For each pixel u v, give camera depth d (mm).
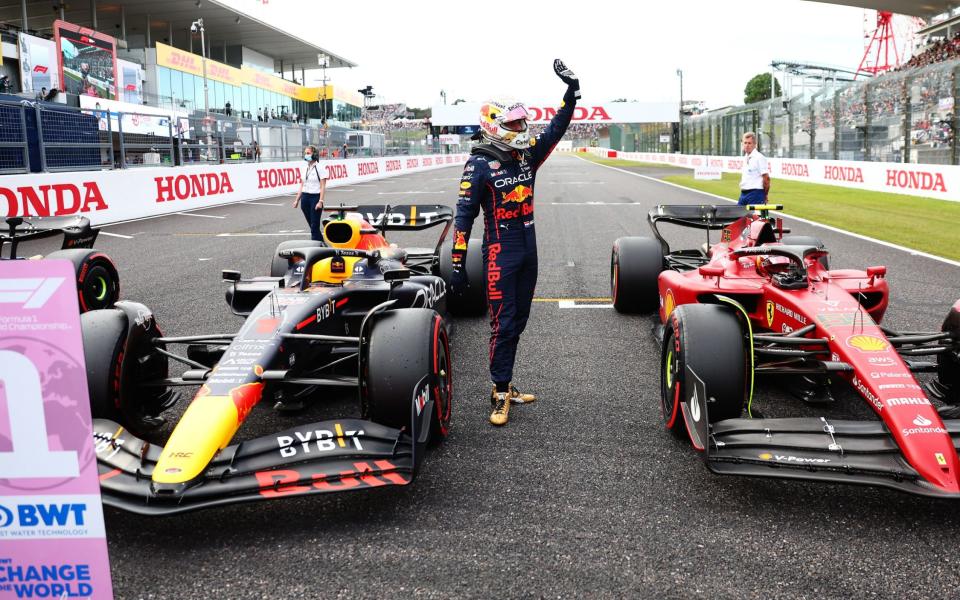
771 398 4609
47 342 1807
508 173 4215
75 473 1851
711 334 3631
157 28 43406
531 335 6273
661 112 66875
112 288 6332
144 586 2705
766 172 10484
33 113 14234
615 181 29688
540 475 3613
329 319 4387
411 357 3555
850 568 2789
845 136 25969
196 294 7879
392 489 3471
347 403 4609
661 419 4352
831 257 9977
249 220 15570
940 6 37312
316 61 56719
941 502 3312
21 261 1795
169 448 2998
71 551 1894
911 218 14562
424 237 12430
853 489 3453
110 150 16469
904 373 3424
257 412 4477
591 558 2863
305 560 2869
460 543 2980
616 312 7066
